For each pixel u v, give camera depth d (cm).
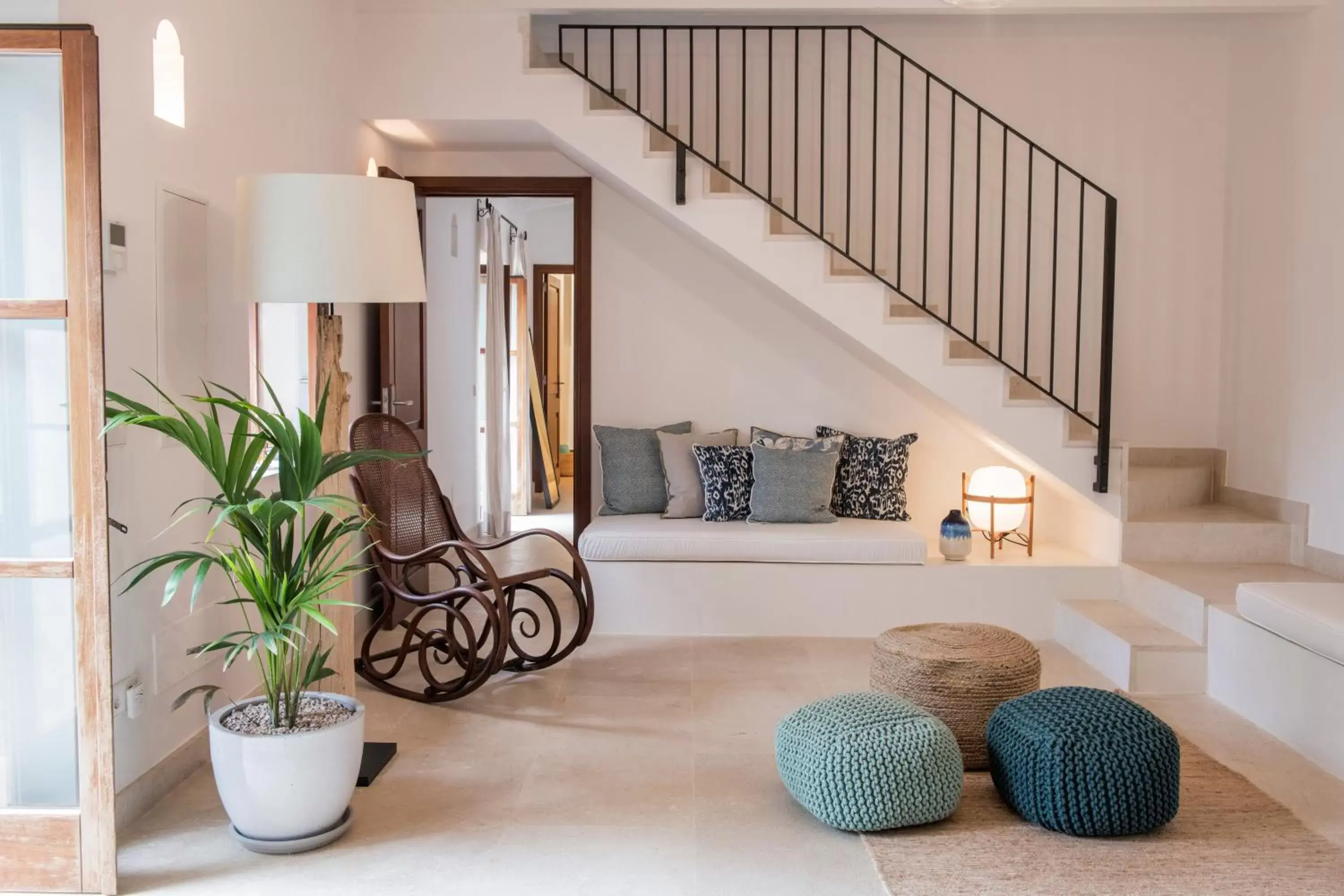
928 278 572
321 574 286
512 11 486
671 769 329
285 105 403
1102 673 436
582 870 263
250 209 296
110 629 246
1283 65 499
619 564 495
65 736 250
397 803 302
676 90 565
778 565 493
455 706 390
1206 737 360
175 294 314
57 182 244
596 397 580
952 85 562
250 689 370
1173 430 568
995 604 493
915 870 261
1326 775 327
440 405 653
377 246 301
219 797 305
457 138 532
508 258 853
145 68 295
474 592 379
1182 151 559
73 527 244
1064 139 562
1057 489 532
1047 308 570
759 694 405
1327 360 460
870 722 290
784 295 523
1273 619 356
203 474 333
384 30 488
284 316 421
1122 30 551
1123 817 276
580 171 568
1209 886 253
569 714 382
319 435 270
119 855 270
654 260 574
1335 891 250
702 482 539
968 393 491
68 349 243
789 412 576
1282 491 495
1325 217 462
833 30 561
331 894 250
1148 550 488
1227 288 554
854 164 568
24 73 243
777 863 266
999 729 301
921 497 575
